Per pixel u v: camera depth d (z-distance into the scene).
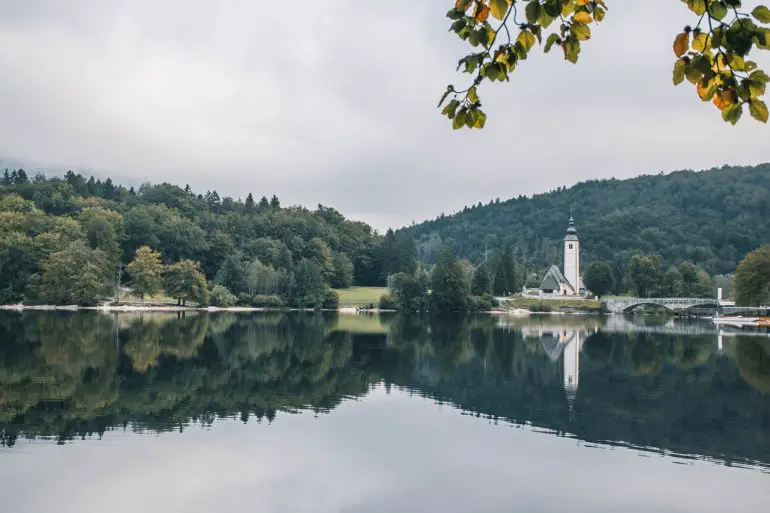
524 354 62.34
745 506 21.23
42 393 37.28
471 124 7.11
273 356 56.62
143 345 62.28
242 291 146.12
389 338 76.94
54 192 178.25
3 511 19.61
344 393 39.62
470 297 143.00
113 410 33.34
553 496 21.92
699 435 30.31
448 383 44.16
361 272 191.75
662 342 76.12
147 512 19.78
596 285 162.25
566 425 32.06
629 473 24.47
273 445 27.38
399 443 28.08
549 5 6.00
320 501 21.08
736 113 5.94
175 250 162.88
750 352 65.25
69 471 23.45
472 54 6.72
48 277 115.75
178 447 26.80
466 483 23.08
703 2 5.58
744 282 101.56
